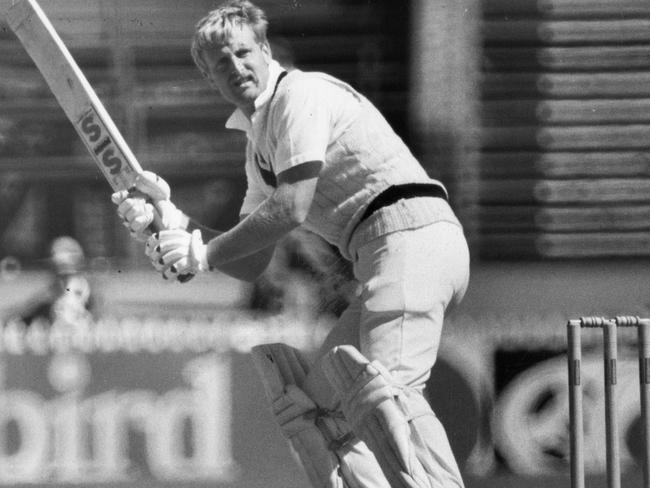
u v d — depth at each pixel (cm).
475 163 2102
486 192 2088
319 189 975
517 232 2072
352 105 971
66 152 2112
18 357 1945
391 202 965
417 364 955
